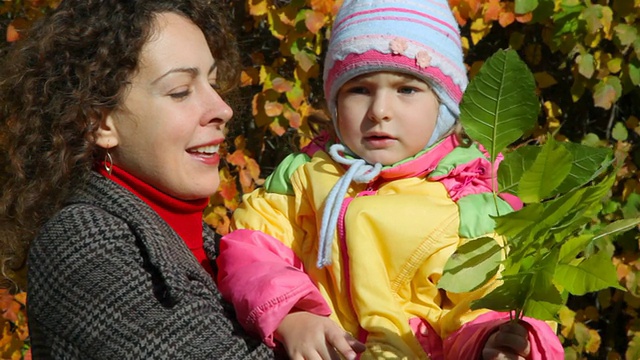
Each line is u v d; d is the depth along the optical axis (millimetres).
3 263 2488
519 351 1934
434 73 2381
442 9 2471
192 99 2164
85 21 2146
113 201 2125
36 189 2189
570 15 3820
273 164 4418
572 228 1773
